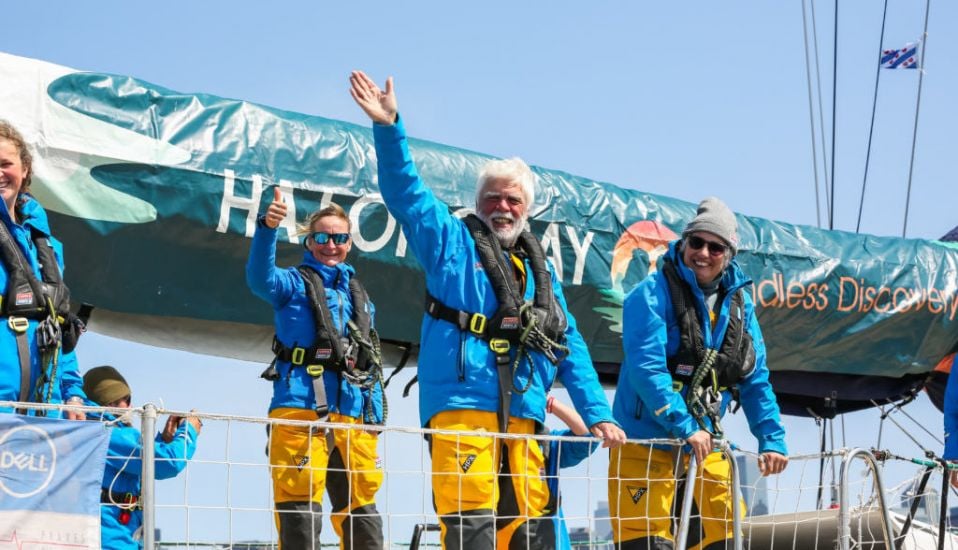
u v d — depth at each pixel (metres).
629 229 8.20
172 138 6.73
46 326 4.43
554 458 4.93
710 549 5.41
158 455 4.89
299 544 5.50
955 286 9.26
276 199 5.64
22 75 6.37
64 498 4.00
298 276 5.83
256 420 4.33
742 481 5.91
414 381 7.27
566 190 8.09
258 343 7.44
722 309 5.36
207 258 6.81
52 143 6.34
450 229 4.73
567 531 4.98
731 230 5.27
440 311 4.71
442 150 7.73
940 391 9.56
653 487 5.23
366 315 5.93
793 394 9.38
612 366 8.39
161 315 6.74
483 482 4.53
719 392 5.36
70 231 6.41
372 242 7.30
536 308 4.80
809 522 7.52
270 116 7.12
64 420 4.04
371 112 4.56
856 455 5.64
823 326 8.88
